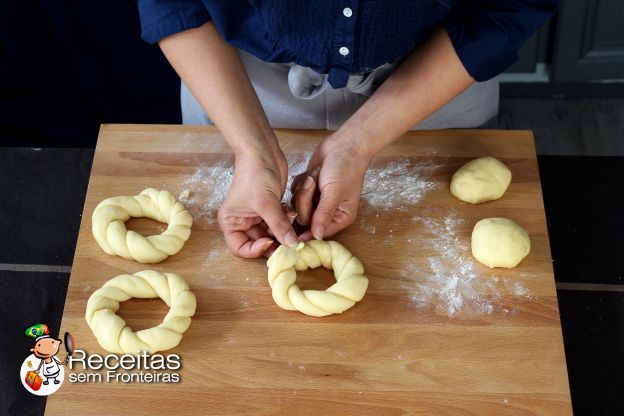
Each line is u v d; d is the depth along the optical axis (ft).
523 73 10.75
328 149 5.43
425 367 4.82
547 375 4.77
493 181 5.68
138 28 9.20
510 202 5.76
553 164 6.48
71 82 9.73
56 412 4.66
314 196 5.56
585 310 5.57
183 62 5.39
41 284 5.81
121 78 9.66
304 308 5.00
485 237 5.31
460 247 5.47
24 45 9.25
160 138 6.17
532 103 10.80
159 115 10.05
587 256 5.89
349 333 5.00
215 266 5.38
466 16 5.26
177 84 9.78
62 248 6.04
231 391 4.73
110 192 5.86
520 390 4.71
